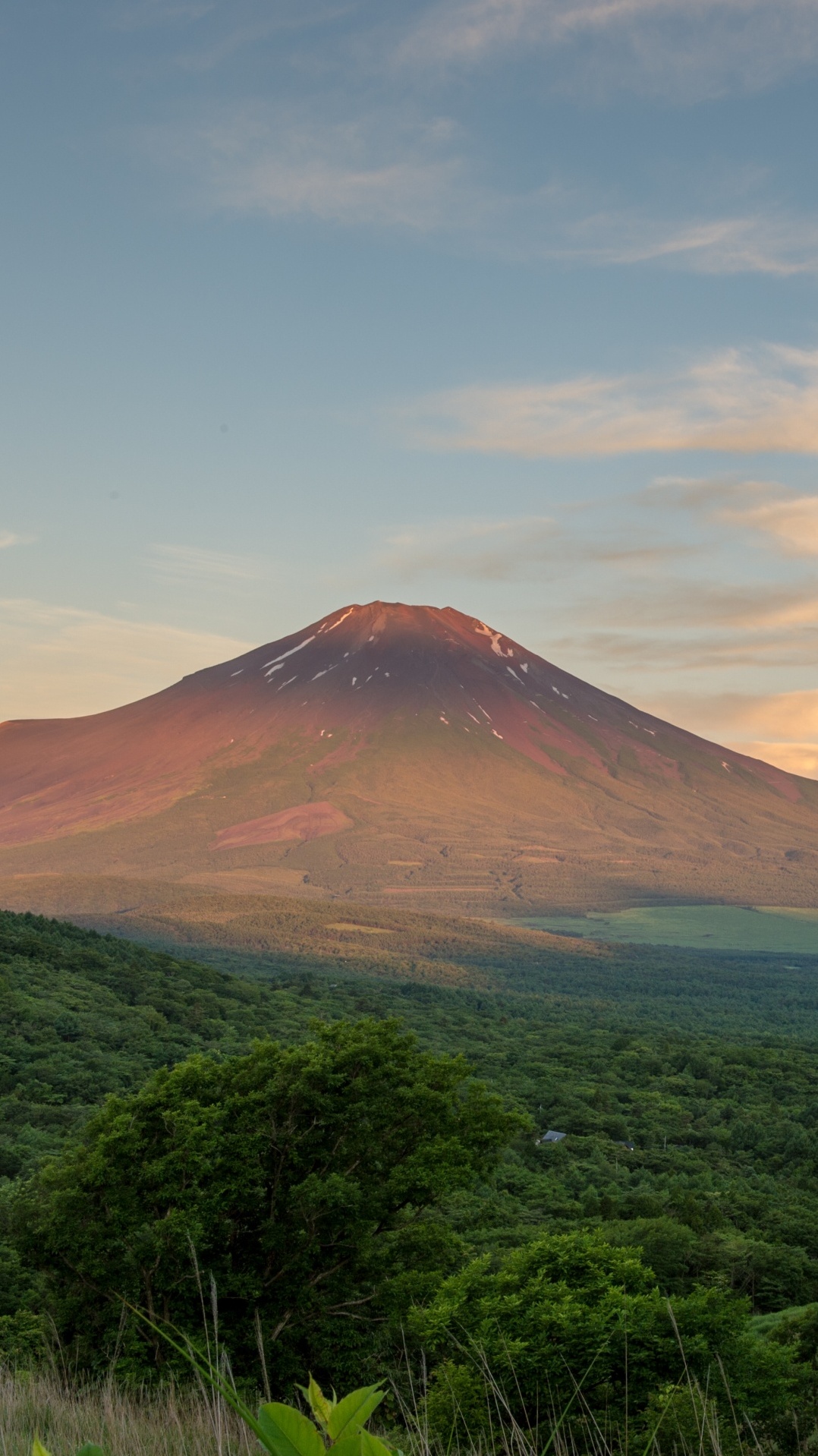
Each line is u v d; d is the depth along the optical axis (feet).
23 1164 177.68
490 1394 39.99
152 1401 26.58
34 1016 315.99
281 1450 6.17
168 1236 67.87
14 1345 70.95
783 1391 53.52
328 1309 74.64
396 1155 84.69
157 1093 81.05
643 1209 196.54
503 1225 184.65
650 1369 50.98
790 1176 255.09
